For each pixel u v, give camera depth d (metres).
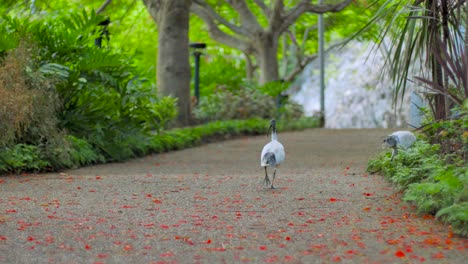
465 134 7.65
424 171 9.22
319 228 7.13
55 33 14.45
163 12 22.41
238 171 13.31
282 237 6.70
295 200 9.04
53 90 13.51
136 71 15.84
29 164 12.29
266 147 10.22
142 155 16.30
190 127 21.31
